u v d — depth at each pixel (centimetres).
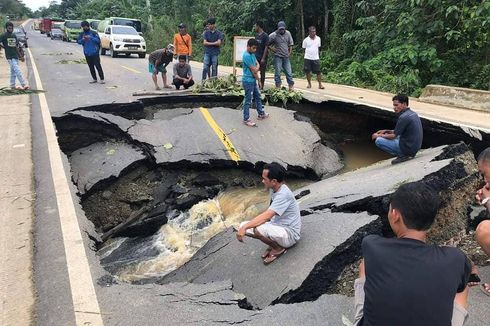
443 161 580
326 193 609
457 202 560
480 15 1116
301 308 340
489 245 364
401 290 196
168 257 596
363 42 1542
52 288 336
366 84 1334
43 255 379
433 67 1203
